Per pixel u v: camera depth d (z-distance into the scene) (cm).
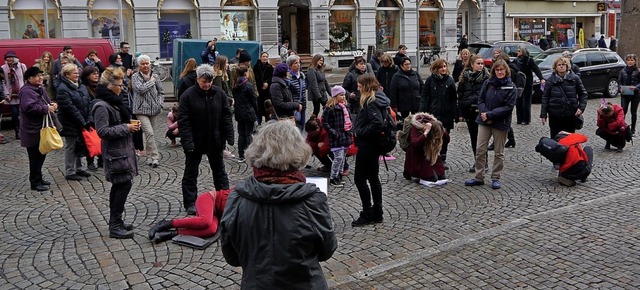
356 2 3319
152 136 1090
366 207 748
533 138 1323
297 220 350
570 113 1030
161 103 1117
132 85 1089
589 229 715
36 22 2680
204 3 2964
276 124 368
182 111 772
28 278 602
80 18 2736
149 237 700
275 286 351
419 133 930
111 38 2817
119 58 1462
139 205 848
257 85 1357
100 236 721
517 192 888
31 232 741
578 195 867
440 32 3594
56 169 1087
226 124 796
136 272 612
